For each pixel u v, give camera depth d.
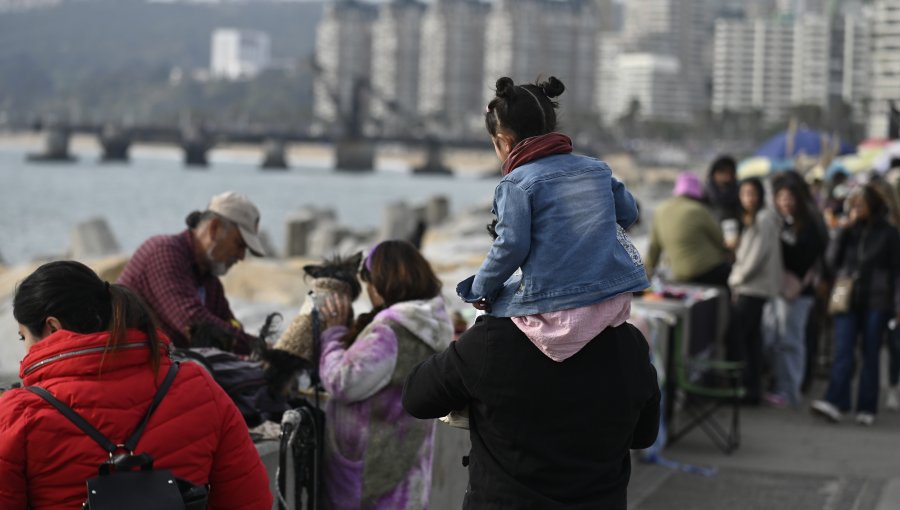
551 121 3.65
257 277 14.27
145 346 3.28
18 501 3.15
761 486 8.01
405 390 3.73
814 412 10.59
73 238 25.69
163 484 3.12
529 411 3.45
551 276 3.44
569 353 3.43
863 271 10.18
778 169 20.92
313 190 123.38
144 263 5.42
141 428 3.22
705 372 10.77
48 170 160.75
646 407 3.70
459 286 3.58
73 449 3.14
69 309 3.23
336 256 5.43
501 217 3.48
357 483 4.94
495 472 3.51
